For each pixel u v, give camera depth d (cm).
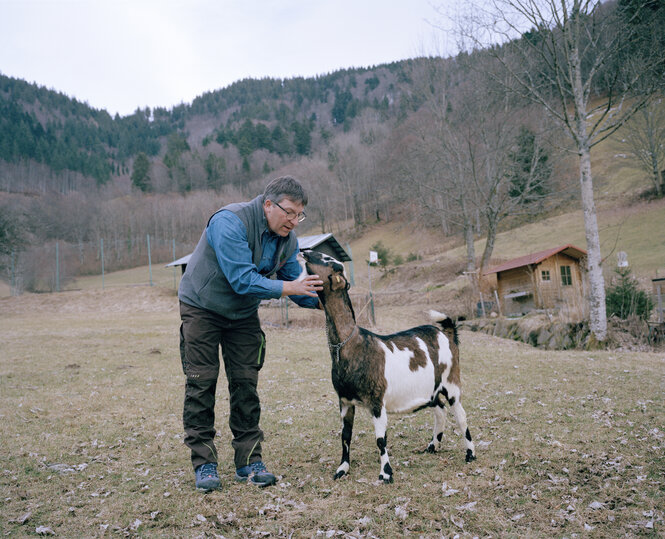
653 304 1584
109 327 2098
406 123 6681
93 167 15612
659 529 308
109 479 429
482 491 377
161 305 3294
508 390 757
